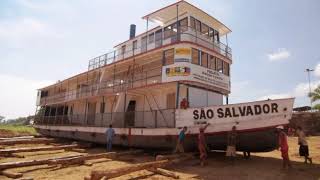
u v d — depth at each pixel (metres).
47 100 37.56
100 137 23.05
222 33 24.27
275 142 14.30
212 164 14.34
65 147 21.44
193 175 11.77
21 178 10.54
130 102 23.12
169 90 19.88
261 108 14.38
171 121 18.44
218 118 15.38
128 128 19.62
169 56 20.03
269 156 17.69
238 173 11.97
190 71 17.67
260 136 14.32
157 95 20.86
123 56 27.41
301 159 16.17
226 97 22.06
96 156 15.62
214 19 21.81
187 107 16.50
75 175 11.97
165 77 18.31
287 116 13.65
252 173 11.92
